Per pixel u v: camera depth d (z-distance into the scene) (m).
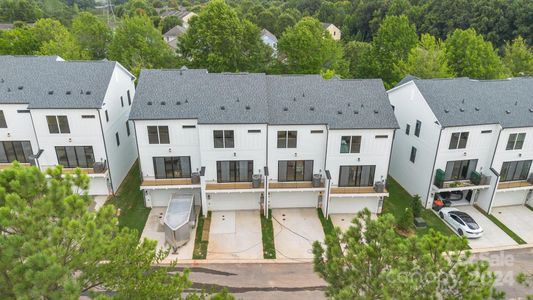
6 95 27.53
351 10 105.31
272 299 21.22
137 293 11.84
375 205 29.23
